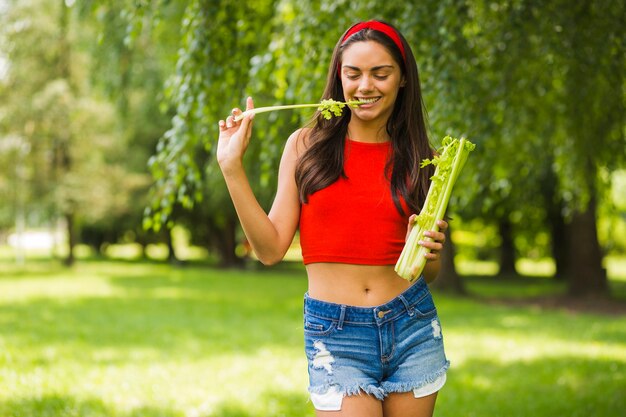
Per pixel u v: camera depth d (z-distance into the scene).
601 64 4.61
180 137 4.28
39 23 19.58
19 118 20.34
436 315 2.26
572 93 5.20
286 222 2.20
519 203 12.99
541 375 6.56
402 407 2.18
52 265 25.61
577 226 15.21
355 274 2.16
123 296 14.48
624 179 16.78
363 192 2.15
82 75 20.62
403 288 2.20
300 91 4.39
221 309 12.41
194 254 44.56
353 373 2.13
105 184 22.02
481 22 4.71
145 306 12.62
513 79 4.89
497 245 29.22
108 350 7.58
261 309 12.54
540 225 23.73
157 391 5.49
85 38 13.95
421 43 4.12
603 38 4.45
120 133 20.56
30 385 5.43
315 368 2.16
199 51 4.25
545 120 6.11
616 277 24.47
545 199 16.81
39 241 57.41
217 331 9.43
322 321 2.15
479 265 32.97
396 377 2.18
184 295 15.05
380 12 4.25
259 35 4.97
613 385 6.03
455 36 4.13
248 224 2.08
